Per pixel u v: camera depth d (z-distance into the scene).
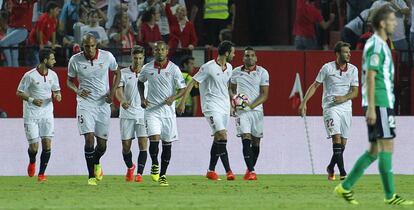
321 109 74.75
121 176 65.00
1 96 71.25
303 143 70.19
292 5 91.06
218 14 82.56
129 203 37.91
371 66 34.41
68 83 53.28
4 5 77.19
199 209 34.91
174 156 68.75
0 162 67.19
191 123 69.12
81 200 39.72
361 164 36.00
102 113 53.12
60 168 67.94
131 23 78.94
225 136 58.09
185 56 72.62
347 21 82.38
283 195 43.09
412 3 80.81
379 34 35.06
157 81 52.88
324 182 55.91
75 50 73.94
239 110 59.47
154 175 54.78
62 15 77.00
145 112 53.44
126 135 58.19
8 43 76.75
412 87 74.88
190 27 79.56
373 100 34.31
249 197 41.56
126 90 58.47
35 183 54.66
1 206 36.50
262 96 60.12
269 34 93.06
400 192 47.16
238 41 92.38
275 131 70.00
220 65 57.47
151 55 76.25
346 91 59.53
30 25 77.50
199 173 68.94
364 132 70.75
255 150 61.47
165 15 78.94
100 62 52.66
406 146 70.62
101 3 78.06
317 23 82.12
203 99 58.03
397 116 70.75
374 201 38.53
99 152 55.28
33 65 74.25
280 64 74.19
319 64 74.50
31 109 59.75
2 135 67.44
